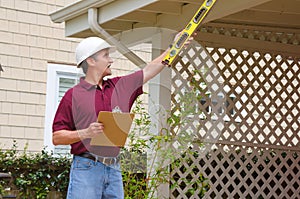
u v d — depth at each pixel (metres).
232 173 6.70
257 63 6.54
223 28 6.32
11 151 7.36
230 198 6.32
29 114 8.17
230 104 6.40
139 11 5.92
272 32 6.55
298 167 6.67
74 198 3.60
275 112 6.62
